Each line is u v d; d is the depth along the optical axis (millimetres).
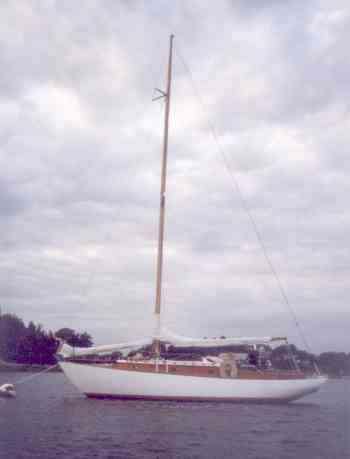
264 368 26000
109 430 17000
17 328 71375
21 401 26266
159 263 26703
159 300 25906
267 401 25719
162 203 27828
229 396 24656
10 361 69500
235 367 24875
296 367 26797
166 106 29281
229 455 13695
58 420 19062
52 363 68312
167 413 21109
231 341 25156
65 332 26203
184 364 24375
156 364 24125
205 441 15586
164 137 28812
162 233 27328
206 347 25531
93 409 21891
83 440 15227
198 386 24125
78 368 24344
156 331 25062
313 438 16969
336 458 13734
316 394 43750
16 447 14086
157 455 13359
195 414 21266
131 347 25062
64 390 36406
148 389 23812
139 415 20375
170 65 29984
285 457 13703
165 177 28172
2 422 18578
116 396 24219
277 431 18141
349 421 21750
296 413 24078
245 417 21312
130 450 13898
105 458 12859
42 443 14703
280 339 26062
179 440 15594
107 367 24016
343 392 48156
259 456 13703
